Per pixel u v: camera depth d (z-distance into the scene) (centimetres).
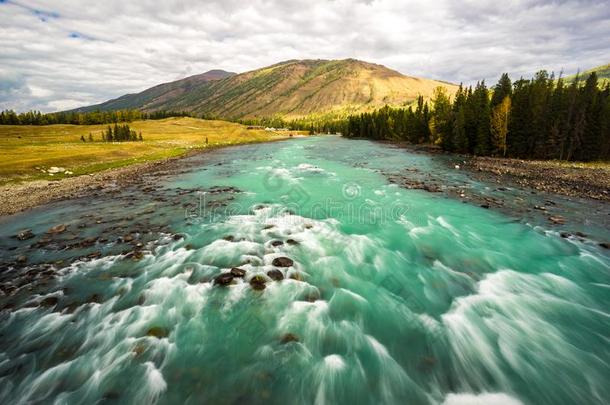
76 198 3078
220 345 938
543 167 4544
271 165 5141
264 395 769
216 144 10394
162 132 14275
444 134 7431
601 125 4950
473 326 1015
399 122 11794
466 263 1468
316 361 878
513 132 5862
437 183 3453
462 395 766
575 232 1880
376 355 898
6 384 812
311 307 1122
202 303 1148
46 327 1030
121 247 1712
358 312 1094
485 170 4400
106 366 862
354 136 14912
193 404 742
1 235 2025
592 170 4159
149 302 1160
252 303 1146
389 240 1745
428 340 954
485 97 6950
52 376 833
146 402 748
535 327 1007
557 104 5403
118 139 10688
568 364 855
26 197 3186
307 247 1645
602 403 741
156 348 926
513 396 761
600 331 987
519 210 2370
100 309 1123
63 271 1430
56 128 14575
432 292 1220
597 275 1345
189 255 1565
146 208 2583
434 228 1950
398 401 755
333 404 749
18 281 1346
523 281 1297
